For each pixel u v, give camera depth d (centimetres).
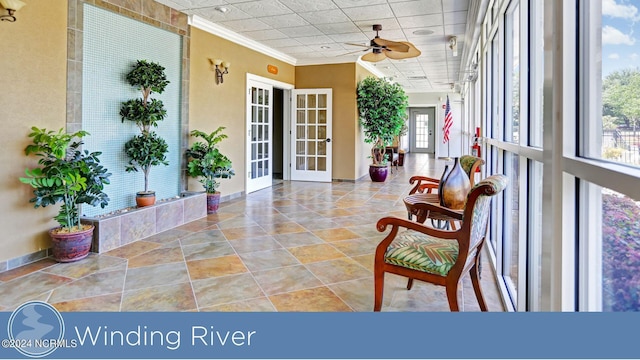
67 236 317
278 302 248
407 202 289
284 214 514
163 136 479
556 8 127
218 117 581
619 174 87
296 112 845
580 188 122
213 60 558
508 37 299
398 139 1219
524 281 220
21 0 310
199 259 333
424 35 599
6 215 306
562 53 123
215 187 532
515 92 276
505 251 286
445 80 1109
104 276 292
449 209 258
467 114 1028
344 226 451
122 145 420
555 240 129
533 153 177
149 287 272
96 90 385
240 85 638
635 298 101
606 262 117
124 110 409
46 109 333
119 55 410
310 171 845
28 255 322
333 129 831
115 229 361
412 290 270
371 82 820
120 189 420
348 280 287
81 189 330
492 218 338
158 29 462
